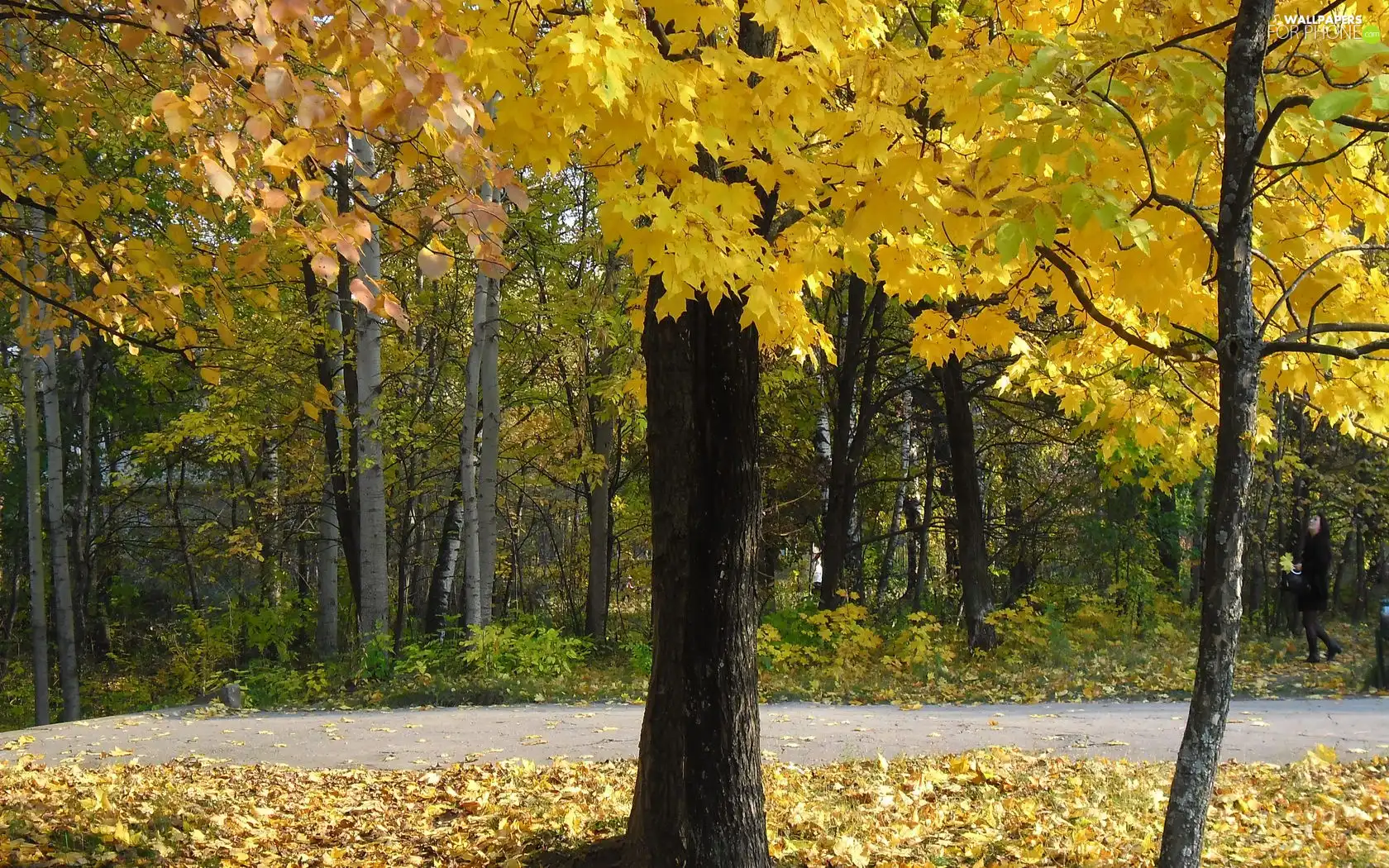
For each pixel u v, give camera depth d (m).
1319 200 3.42
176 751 8.22
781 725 8.47
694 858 4.14
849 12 3.18
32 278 4.64
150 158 4.20
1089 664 11.62
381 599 13.29
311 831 5.57
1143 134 3.18
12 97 4.29
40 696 13.77
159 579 26.02
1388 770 6.11
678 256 2.82
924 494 20.31
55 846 4.69
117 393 21.61
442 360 17.59
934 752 7.16
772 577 17.86
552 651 12.73
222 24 2.98
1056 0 4.10
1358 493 14.78
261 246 3.48
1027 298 4.39
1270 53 2.99
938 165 3.12
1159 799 5.56
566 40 2.55
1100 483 15.66
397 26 2.66
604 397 13.03
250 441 15.81
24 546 22.55
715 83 3.00
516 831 5.29
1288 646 12.81
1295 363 3.49
